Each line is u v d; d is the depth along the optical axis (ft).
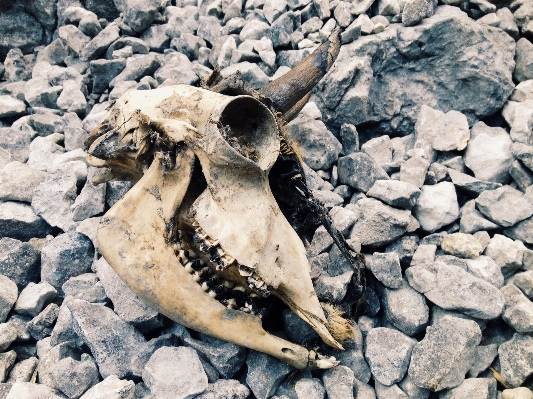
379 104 1.53
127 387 0.89
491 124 1.56
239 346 0.96
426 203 1.25
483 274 1.12
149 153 1.00
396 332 1.04
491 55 1.48
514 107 1.47
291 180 1.04
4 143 1.50
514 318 1.03
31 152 1.47
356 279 1.06
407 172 1.31
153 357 0.94
